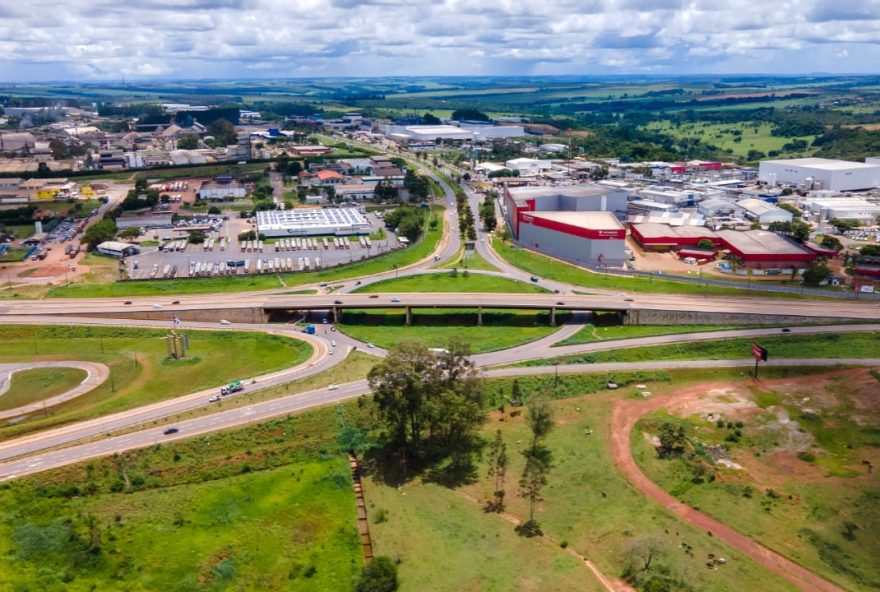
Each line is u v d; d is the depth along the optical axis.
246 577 117.19
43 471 139.00
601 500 137.25
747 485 141.12
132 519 129.50
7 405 169.62
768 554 121.88
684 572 116.56
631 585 115.06
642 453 153.25
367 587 111.44
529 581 115.06
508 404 175.38
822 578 116.31
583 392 181.25
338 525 130.50
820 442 156.38
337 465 149.00
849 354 198.62
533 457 151.75
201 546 123.56
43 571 115.50
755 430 161.62
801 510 133.00
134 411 165.12
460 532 127.94
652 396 178.88
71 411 165.50
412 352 155.25
